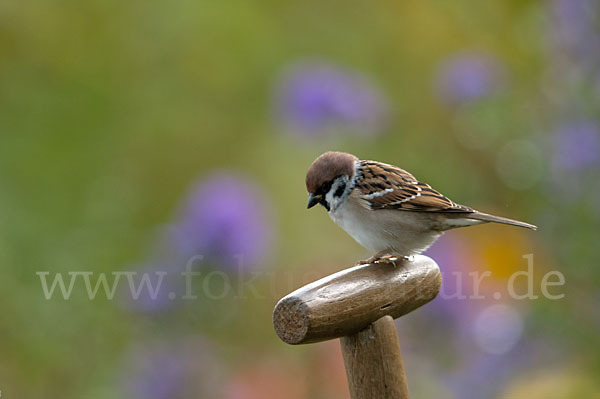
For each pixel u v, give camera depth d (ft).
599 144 32.37
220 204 33.01
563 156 32.83
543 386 29.58
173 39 47.34
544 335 31.60
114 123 44.34
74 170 41.52
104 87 44.86
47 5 45.14
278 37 48.62
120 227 38.40
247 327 33.35
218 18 47.60
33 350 33.09
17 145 41.27
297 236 41.06
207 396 31.32
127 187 41.24
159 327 32.78
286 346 32.24
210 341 32.45
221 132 46.14
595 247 31.83
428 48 44.55
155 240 34.32
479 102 37.09
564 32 34.19
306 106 40.19
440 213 25.25
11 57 44.27
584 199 32.35
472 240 34.06
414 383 32.17
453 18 43.98
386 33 46.47
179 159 44.68
